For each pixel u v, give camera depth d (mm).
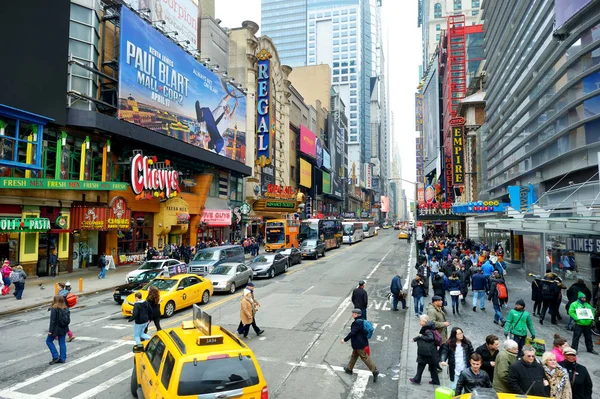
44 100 21922
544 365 6203
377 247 49875
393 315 14984
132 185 26312
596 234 13469
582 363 9414
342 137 116062
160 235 32719
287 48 189875
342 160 115562
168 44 32656
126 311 13898
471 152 55125
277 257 25625
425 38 120938
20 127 22141
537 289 13906
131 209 29266
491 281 14047
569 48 19859
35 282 21172
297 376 8977
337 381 8727
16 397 7766
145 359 6863
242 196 50188
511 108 32188
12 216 21219
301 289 20250
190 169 38125
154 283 15445
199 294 16281
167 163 30219
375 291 19844
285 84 65312
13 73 20328
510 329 9430
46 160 23578
